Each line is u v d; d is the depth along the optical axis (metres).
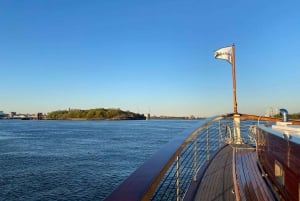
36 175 31.67
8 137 75.19
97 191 25.91
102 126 131.38
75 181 29.16
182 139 3.85
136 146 52.41
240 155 10.30
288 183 5.22
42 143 60.78
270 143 6.66
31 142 62.81
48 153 47.12
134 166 35.31
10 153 47.41
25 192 25.80
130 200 1.82
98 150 49.25
